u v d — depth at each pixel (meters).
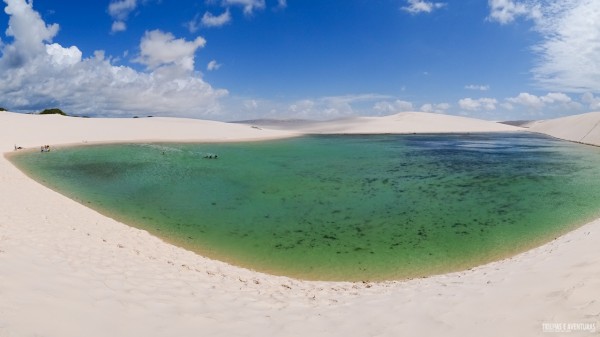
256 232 11.07
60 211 10.85
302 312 5.61
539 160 26.23
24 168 20.16
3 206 10.12
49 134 35.53
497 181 18.39
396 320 4.99
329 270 8.59
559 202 13.91
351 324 5.01
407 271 8.48
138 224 11.38
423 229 11.30
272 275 8.17
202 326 4.75
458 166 23.72
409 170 22.06
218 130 49.00
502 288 5.63
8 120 38.69
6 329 3.53
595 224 10.34
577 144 39.84
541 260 7.15
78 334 3.87
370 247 9.95
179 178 18.72
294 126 90.75
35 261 5.85
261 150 32.62
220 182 17.95
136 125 46.25
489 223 11.70
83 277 5.64
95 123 45.16
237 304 5.81
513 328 4.11
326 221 12.13
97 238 8.59
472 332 4.24
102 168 20.94
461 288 6.22
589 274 5.01
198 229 11.20
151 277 6.48
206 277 7.19
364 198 15.09
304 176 19.78
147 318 4.70
